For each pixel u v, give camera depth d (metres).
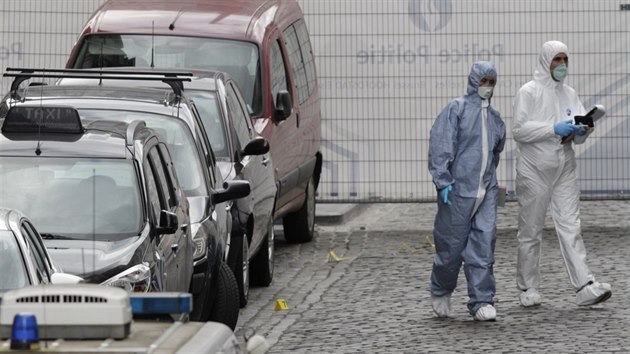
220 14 38.28
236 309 27.47
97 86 29.27
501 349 25.45
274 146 36.28
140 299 12.62
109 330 11.58
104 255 21.23
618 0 45.41
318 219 45.78
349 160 45.94
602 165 45.81
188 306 12.65
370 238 42.75
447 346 25.91
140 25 37.78
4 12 45.53
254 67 37.19
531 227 29.83
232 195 28.23
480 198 28.33
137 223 22.31
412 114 45.81
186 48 37.44
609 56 45.47
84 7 45.59
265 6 39.41
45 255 20.39
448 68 45.62
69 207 22.41
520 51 45.50
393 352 25.47
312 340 26.92
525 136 29.52
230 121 32.00
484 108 28.45
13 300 11.70
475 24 45.50
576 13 45.41
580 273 29.50
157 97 28.91
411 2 45.47
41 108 23.47
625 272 34.72
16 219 19.61
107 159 23.05
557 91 29.91
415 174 45.91
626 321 28.06
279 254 39.97
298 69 40.41
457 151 28.44
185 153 27.94
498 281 33.94
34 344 11.11
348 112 45.81
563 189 29.80
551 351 25.12
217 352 12.07
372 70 45.72
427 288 33.25
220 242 27.22
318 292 33.38
